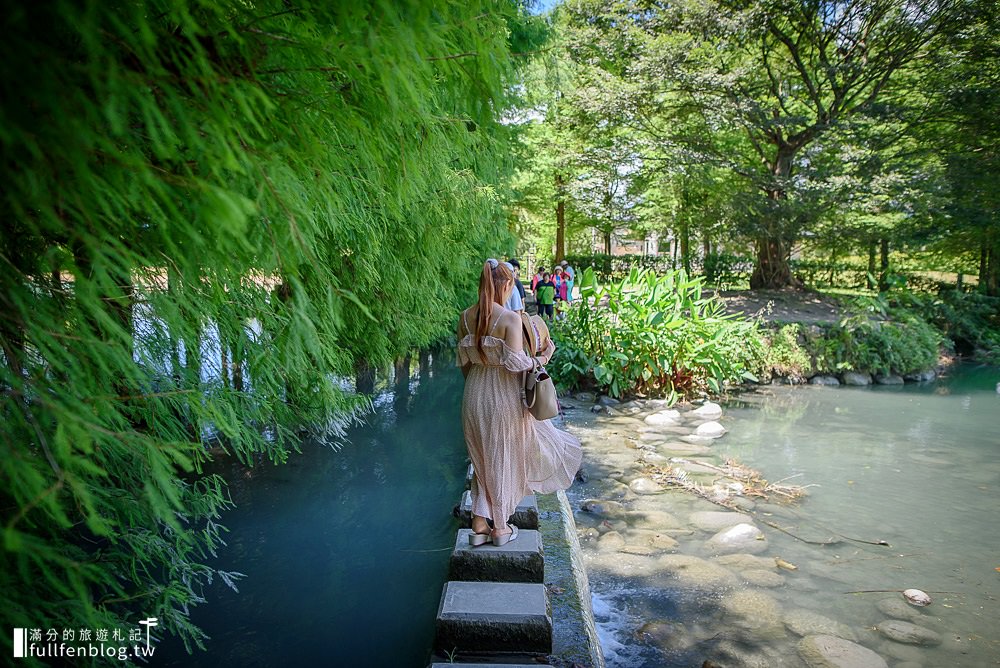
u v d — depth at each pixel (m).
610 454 6.85
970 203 14.85
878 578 4.19
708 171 16.73
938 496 5.79
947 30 13.70
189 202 1.24
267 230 1.44
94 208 1.13
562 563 3.29
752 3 14.66
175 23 1.15
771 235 15.69
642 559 4.34
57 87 0.90
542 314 14.33
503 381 2.86
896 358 11.85
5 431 1.20
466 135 1.95
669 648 3.31
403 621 3.37
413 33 1.22
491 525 2.95
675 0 14.75
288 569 3.93
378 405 8.50
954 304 15.63
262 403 2.95
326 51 1.31
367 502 5.07
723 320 10.17
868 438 7.80
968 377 12.58
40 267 1.40
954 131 15.16
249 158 1.22
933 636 3.50
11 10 0.84
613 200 22.52
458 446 6.77
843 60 15.19
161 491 2.04
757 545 4.64
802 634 3.48
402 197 1.90
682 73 14.69
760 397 10.32
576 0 16.89
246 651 3.06
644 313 9.66
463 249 6.31
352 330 5.25
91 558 2.14
